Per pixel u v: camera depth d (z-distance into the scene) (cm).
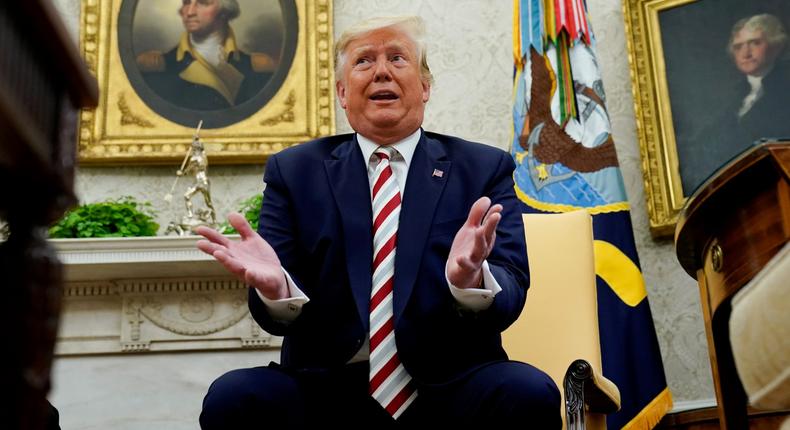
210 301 380
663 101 427
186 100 439
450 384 197
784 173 144
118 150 429
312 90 442
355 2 461
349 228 216
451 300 205
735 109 418
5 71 77
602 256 352
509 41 458
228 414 190
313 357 210
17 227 91
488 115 450
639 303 348
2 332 88
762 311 148
